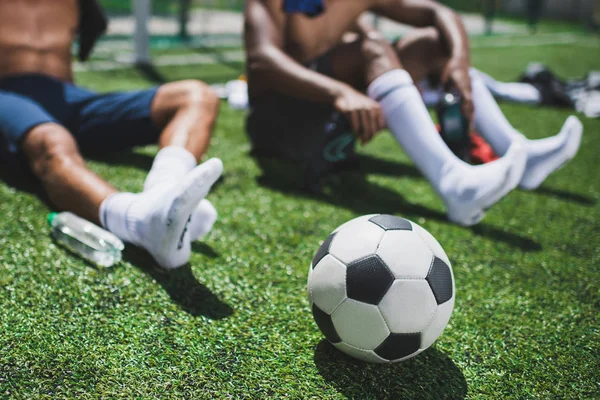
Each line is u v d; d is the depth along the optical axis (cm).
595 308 182
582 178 325
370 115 225
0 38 251
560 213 267
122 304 163
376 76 237
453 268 201
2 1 254
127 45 708
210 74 571
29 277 173
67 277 175
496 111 262
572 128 235
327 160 270
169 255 174
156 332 152
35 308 158
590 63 865
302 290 179
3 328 148
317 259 140
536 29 1480
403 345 132
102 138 254
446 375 142
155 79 521
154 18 1032
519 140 209
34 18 260
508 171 206
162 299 167
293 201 254
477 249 219
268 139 279
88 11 287
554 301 184
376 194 273
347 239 136
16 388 127
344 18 268
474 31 1278
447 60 265
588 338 164
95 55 616
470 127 237
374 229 136
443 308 133
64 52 269
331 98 232
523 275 202
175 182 179
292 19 254
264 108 271
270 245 209
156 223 168
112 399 126
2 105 224
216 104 231
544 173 245
